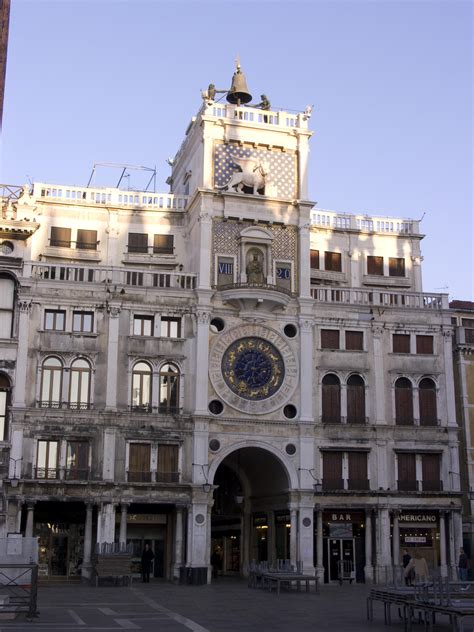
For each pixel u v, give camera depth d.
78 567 45.94
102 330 46.75
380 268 55.97
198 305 47.94
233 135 51.19
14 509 43.38
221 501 56.38
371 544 48.28
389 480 49.22
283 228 50.91
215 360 48.00
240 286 48.00
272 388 48.62
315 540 48.12
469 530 52.94
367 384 50.25
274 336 49.25
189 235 51.81
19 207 48.59
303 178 51.69
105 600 33.44
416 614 28.69
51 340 45.94
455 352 55.09
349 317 50.88
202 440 46.41
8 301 46.81
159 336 47.53
